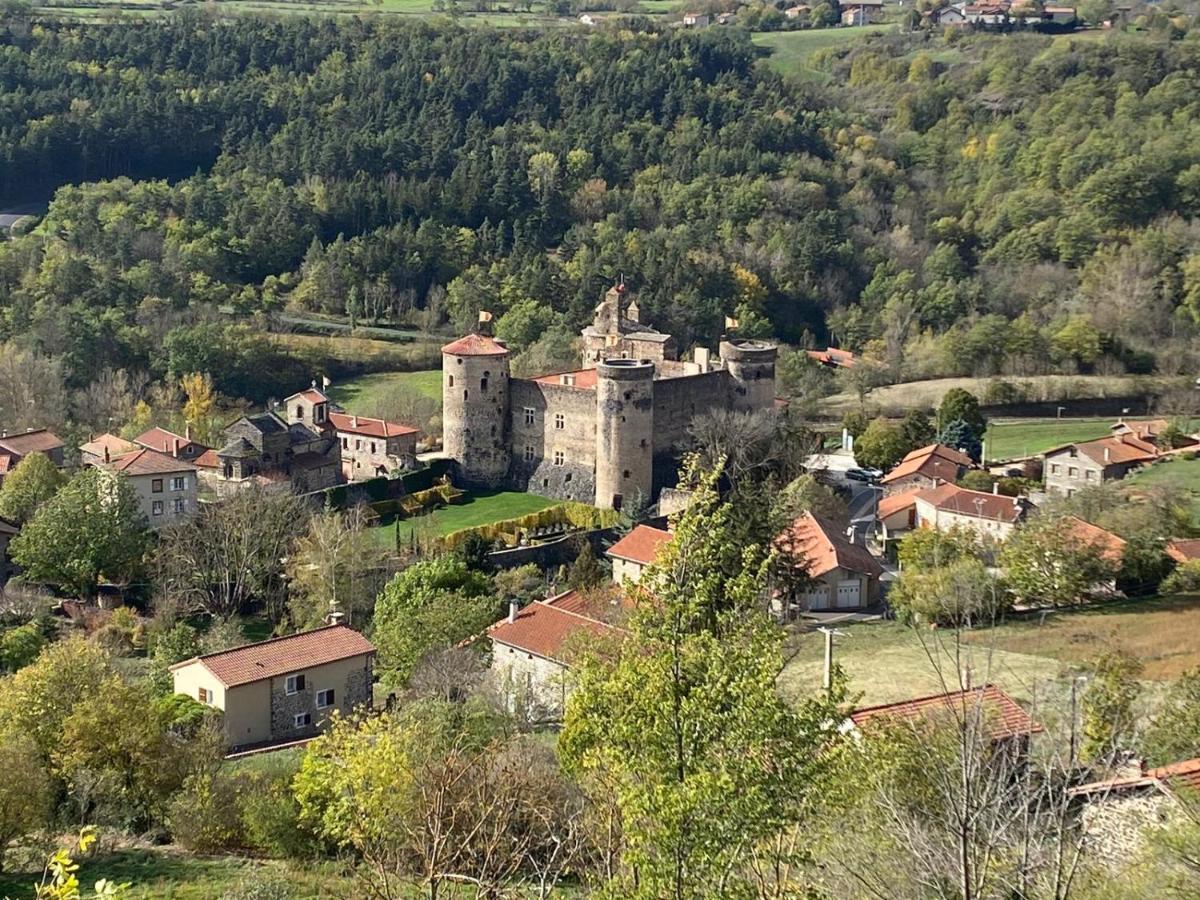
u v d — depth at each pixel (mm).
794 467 130375
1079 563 87375
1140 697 60375
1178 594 88875
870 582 99625
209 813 57125
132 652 96125
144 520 112000
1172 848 37594
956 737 37438
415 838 40250
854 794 35312
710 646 33906
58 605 103000
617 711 34688
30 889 50719
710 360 152500
